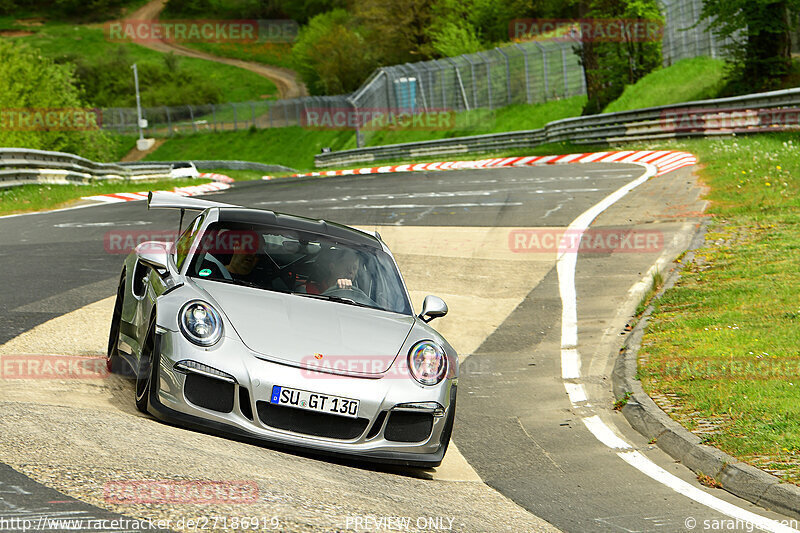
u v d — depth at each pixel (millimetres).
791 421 15445
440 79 161875
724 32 87125
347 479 11852
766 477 13211
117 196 63062
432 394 13172
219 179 93625
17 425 11266
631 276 30594
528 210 44906
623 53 116812
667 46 116125
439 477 13797
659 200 44281
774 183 43094
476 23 192875
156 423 12602
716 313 23922
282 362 12438
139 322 14570
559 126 98125
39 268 29031
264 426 12250
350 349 13078
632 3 113500
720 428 15734
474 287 30281
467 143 114812
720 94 90625
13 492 8852
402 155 122125
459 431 16953
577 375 21203
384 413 12703
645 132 82812
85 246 35469
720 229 35469
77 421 11945
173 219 46250
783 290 24859
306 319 13516
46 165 67312
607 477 14234
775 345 20203
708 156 58000
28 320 20344
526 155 93562
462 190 55531
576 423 17625
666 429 16188
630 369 20438
